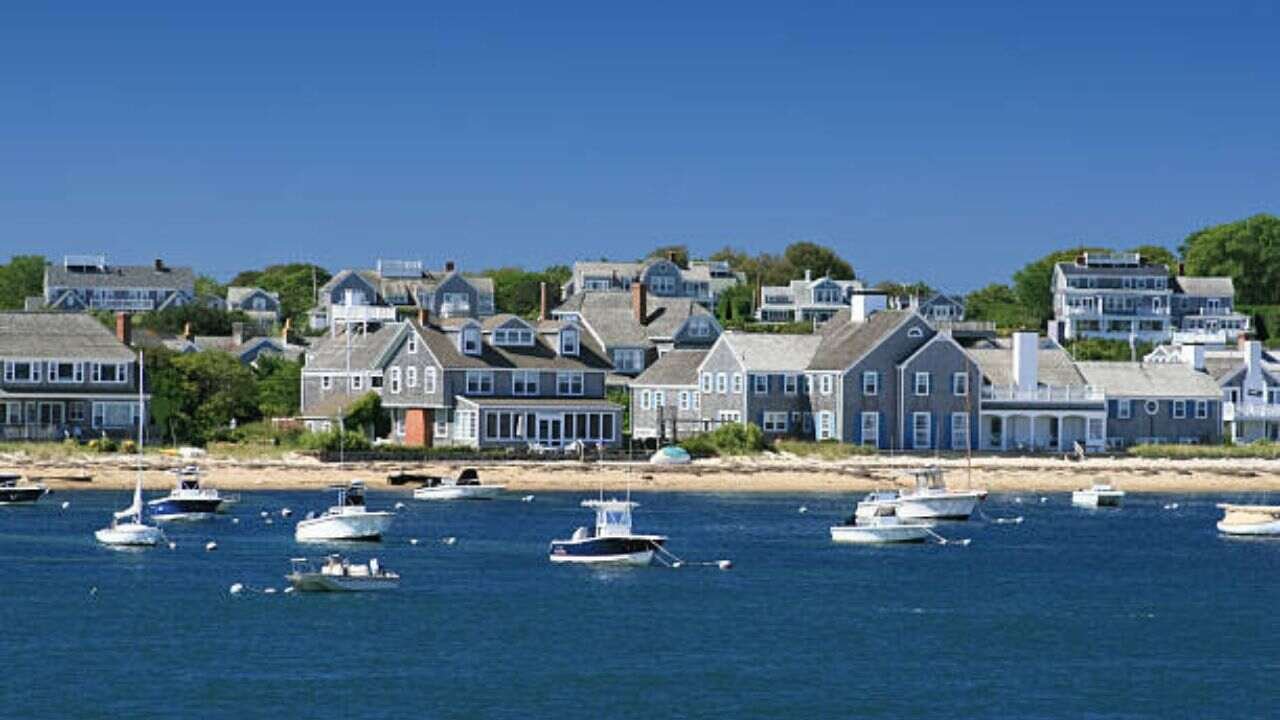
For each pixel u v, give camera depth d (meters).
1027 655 83.94
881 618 91.94
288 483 150.25
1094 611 95.12
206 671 77.94
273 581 99.44
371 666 79.31
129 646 82.56
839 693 76.00
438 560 108.25
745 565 108.81
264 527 122.38
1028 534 128.38
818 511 139.75
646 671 79.19
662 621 90.00
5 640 83.44
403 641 84.38
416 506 138.12
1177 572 109.62
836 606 95.00
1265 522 128.62
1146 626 91.12
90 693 74.19
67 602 92.44
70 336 165.88
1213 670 81.38
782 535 123.75
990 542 122.94
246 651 81.88
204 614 89.88
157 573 101.56
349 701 73.44
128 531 112.19
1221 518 142.38
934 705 74.31
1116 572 109.06
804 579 103.81
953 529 130.75
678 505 143.25
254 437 166.88
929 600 97.50
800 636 86.94
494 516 131.38
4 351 161.62
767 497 151.62
